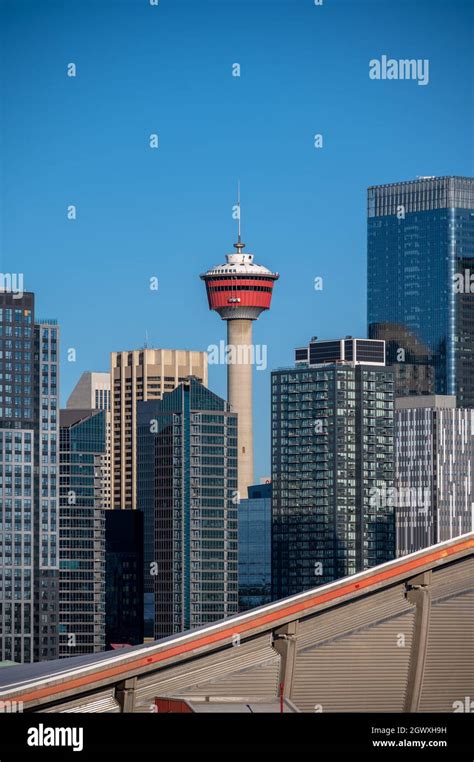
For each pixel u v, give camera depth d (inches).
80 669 6953.7
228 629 7057.1
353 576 7268.7
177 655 6978.4
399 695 7342.5
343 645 7288.4
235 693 7086.6
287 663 7145.7
